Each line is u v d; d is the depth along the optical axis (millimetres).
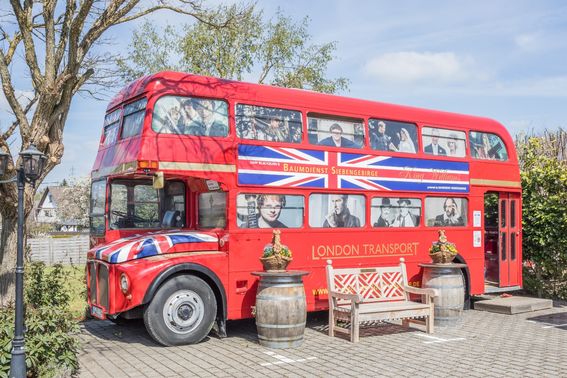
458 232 12594
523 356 8484
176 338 9094
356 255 11016
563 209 14141
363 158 11219
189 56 23453
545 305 13102
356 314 9383
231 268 9617
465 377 7355
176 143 9344
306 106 10672
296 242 10328
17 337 6527
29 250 12336
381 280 10742
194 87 9664
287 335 8930
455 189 12562
